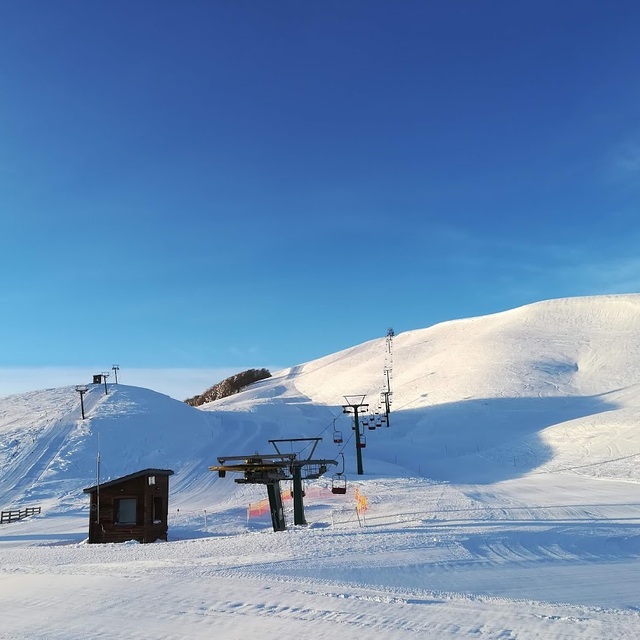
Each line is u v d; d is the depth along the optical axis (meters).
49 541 30.83
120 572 13.88
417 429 78.56
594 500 30.19
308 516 33.78
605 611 9.65
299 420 86.62
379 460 65.06
